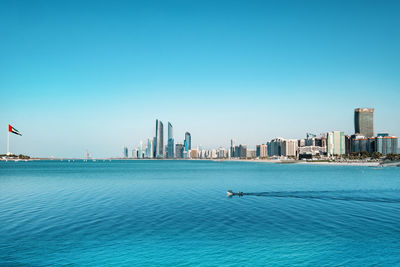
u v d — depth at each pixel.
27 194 60.94
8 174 135.38
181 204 48.34
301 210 43.03
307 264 22.67
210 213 40.81
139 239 28.69
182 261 23.30
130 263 22.94
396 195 59.09
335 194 60.78
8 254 24.64
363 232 30.94
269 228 32.59
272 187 75.38
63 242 27.70
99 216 38.72
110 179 103.50
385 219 36.88
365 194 60.75
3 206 46.03
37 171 167.00
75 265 22.52
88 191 66.50
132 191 66.44
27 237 29.20
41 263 22.84
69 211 42.00
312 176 120.62
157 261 23.33
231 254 24.78
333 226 33.44
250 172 157.38
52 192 64.38
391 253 24.86
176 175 128.88
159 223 34.97
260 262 23.05
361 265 22.47
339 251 25.36
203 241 28.09
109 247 26.42
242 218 37.59
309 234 30.22
